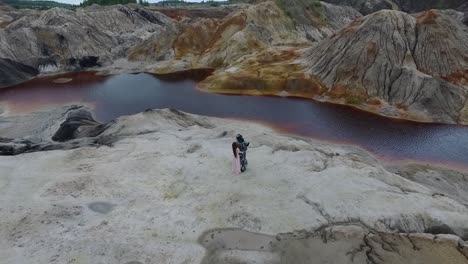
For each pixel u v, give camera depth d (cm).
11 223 1381
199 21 7875
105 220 1414
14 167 1900
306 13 8394
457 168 2695
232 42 6731
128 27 9488
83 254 1223
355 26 4991
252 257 1217
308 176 1725
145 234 1334
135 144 2255
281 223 1384
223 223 1397
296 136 3356
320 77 4822
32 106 4516
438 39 4481
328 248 1243
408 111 3847
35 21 8038
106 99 4816
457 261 1172
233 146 1712
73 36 7188
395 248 1234
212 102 4547
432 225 1391
